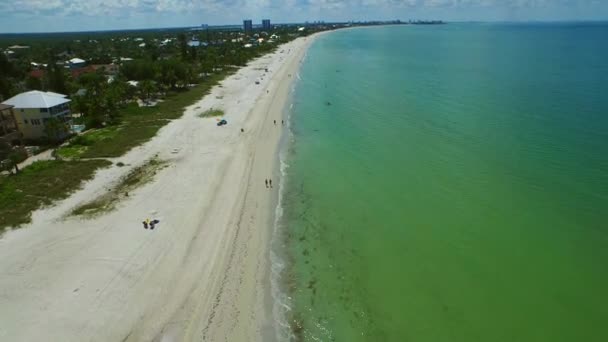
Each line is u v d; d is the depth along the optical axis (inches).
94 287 1099.9
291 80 4461.1
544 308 1010.7
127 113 2957.7
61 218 1441.9
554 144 2030.0
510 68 4608.8
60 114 2385.6
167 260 1221.7
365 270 1184.8
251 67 5649.6
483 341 925.2
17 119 2234.3
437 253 1240.8
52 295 1070.4
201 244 1307.8
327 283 1138.0
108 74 4778.5
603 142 2016.5
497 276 1127.0
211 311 1034.1
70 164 1929.1
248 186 1737.2
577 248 1222.9
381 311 1030.4
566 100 2901.1
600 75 3909.9
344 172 1852.9
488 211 1450.5
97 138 2337.6
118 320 993.5
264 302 1067.9
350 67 5374.0
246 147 2225.6
